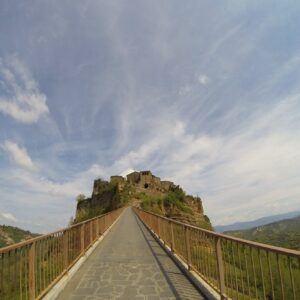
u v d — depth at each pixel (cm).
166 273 802
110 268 877
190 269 774
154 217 1814
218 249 544
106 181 12688
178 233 979
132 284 701
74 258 880
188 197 11906
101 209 10750
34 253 530
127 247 1312
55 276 664
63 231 739
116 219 3306
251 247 407
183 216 8962
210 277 610
